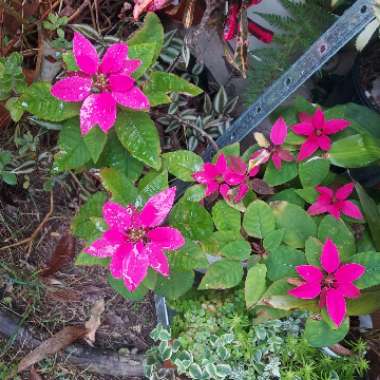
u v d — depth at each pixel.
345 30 0.70
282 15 0.96
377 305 0.71
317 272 0.67
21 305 0.89
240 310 0.78
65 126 0.68
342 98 0.99
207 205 0.85
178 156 0.78
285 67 0.90
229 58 0.77
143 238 0.61
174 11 0.81
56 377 0.85
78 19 0.88
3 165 0.82
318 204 0.76
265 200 0.84
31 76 0.84
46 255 0.93
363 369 0.77
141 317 0.92
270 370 0.74
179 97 0.93
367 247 0.78
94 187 0.91
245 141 1.01
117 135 0.67
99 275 0.94
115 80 0.61
